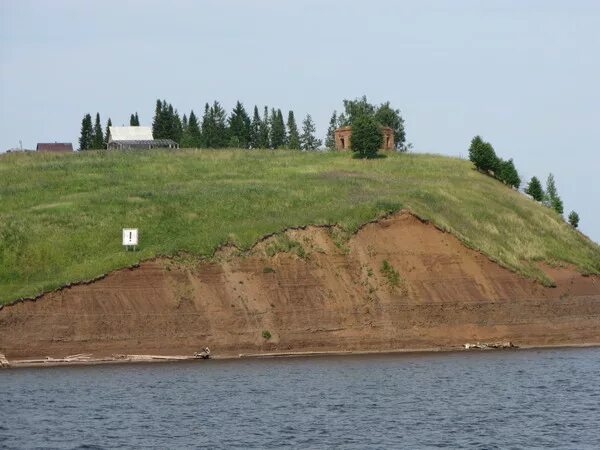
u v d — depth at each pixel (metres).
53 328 124.62
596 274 168.38
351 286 142.00
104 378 111.88
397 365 125.38
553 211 199.88
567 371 120.81
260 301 135.88
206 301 133.25
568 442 80.50
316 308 138.00
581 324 156.38
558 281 160.88
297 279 139.25
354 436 82.38
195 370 119.31
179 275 134.00
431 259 149.75
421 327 142.88
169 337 129.00
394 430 84.94
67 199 168.62
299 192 172.12
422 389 106.25
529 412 93.38
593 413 92.94
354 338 138.12
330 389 105.69
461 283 149.12
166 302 131.00
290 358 131.38
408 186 182.88
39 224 148.88
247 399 98.81
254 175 199.12
